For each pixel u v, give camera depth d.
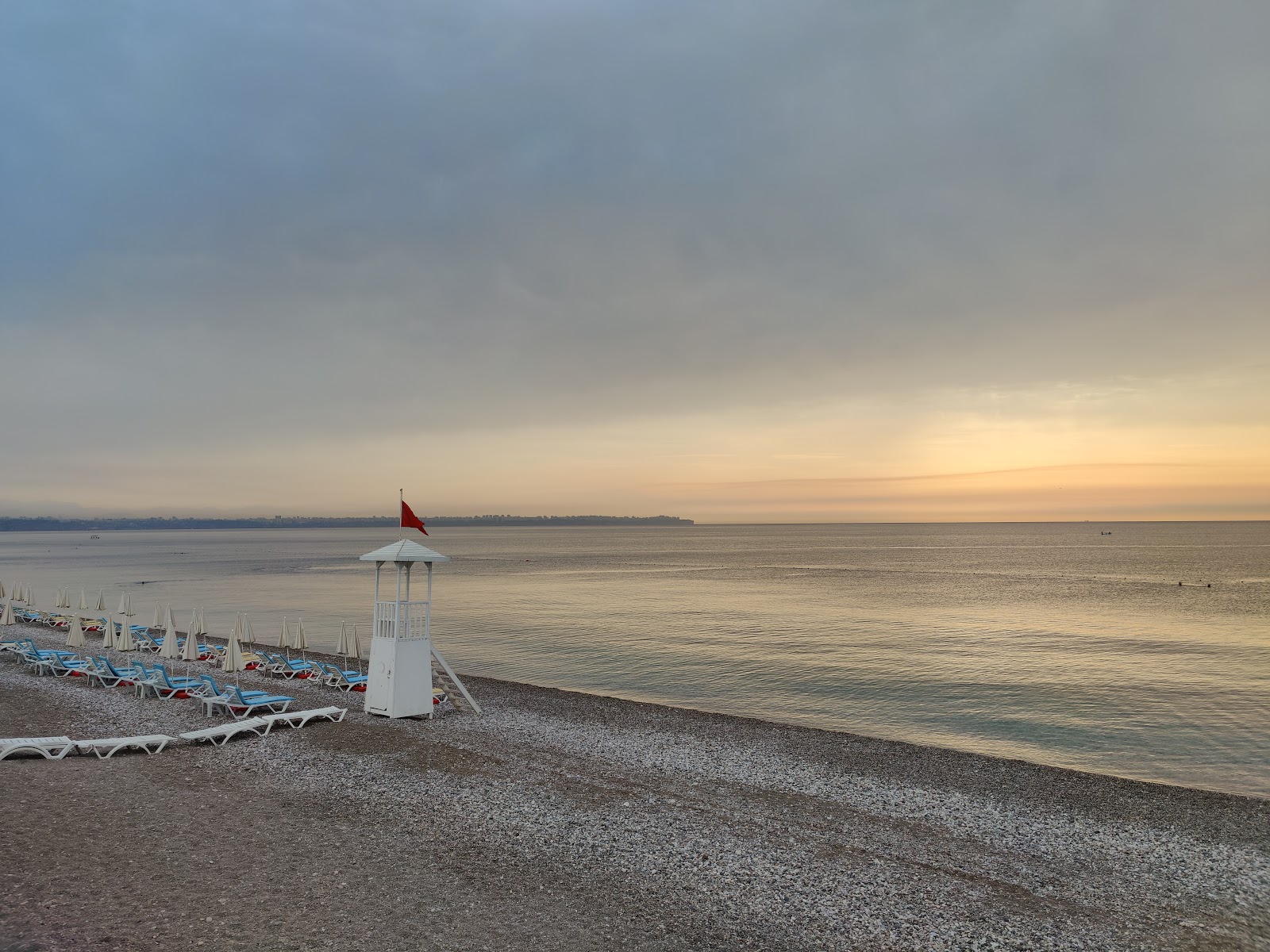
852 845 12.74
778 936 9.38
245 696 20.17
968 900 10.76
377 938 8.66
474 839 12.08
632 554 180.50
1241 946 9.74
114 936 8.27
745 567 124.75
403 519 21.17
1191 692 30.64
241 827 12.12
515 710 23.14
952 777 17.56
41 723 19.09
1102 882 11.74
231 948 8.20
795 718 26.70
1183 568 119.00
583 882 10.66
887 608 61.94
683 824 13.27
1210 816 15.23
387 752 17.00
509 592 78.25
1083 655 39.44
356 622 51.84
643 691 30.95
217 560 150.38
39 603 62.44
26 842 10.89
